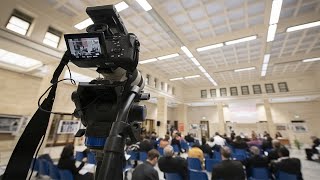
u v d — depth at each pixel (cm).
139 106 56
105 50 57
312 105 1143
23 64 669
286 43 686
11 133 604
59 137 725
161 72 1065
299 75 1066
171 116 1573
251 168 318
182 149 764
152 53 769
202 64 880
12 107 673
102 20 69
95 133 53
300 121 1147
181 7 483
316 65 912
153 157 249
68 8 480
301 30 585
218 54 793
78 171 281
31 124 53
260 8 484
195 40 660
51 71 527
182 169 277
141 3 449
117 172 34
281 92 1093
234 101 1255
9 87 676
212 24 564
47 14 466
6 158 509
